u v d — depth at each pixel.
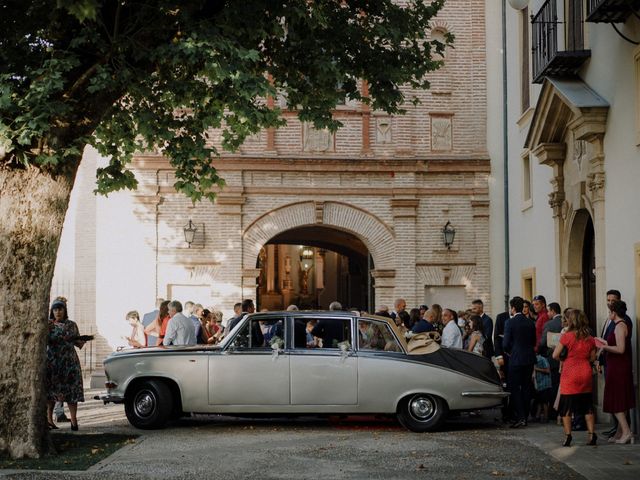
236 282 23.25
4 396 10.68
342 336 13.62
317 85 13.46
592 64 15.21
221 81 10.88
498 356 15.55
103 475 9.64
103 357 22.69
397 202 23.83
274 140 23.56
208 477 9.58
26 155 10.49
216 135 23.28
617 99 13.98
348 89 13.84
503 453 11.21
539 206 19.66
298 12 11.32
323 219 23.72
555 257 17.84
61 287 26.06
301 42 12.95
